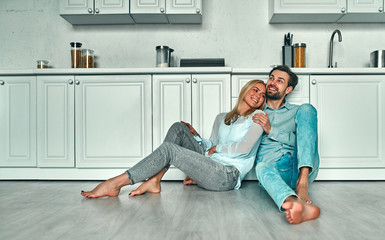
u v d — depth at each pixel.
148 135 2.29
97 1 2.60
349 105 2.28
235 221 1.22
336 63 2.70
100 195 1.64
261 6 2.87
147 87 2.29
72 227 1.14
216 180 1.73
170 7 2.59
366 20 2.78
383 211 1.38
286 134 1.81
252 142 1.78
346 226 1.15
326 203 1.54
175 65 2.88
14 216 1.30
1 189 1.96
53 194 1.78
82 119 2.31
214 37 2.88
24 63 2.93
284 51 2.67
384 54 2.58
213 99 2.27
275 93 1.93
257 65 2.87
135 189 1.88
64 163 2.30
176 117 2.28
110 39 2.90
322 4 2.56
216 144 2.07
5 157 2.33
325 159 2.27
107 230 1.11
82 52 2.68
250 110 1.95
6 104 2.34
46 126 2.32
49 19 2.93
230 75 2.29
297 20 2.78
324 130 2.28
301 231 1.09
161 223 1.19
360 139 2.28
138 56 2.90
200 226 1.15
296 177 1.73
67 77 2.32
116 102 2.30
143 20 2.80
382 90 2.29
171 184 2.10
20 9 2.93
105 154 2.29
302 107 1.67
